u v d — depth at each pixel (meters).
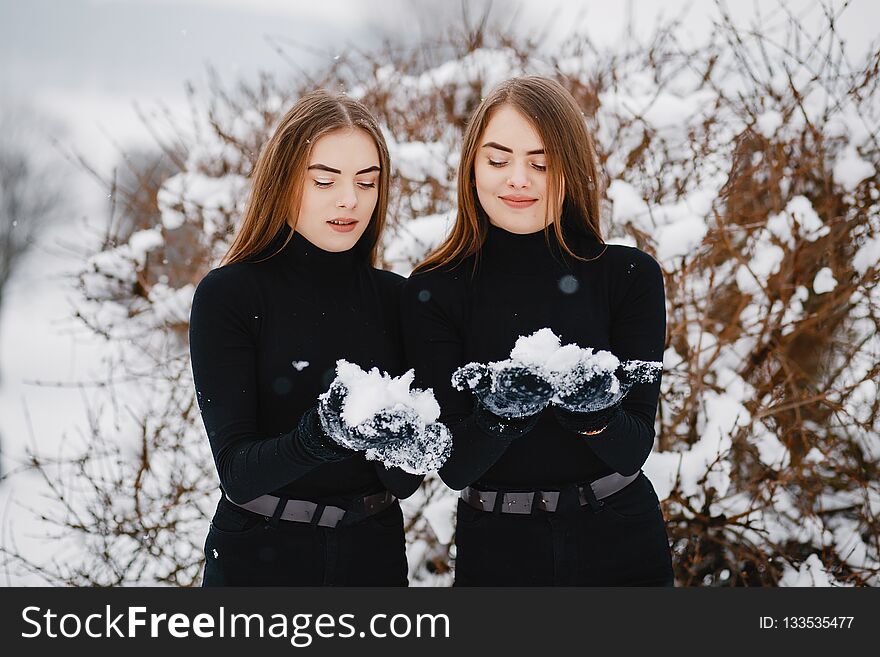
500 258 1.88
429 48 3.44
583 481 1.80
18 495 4.08
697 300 2.96
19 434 5.59
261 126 3.43
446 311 1.85
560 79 3.14
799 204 2.82
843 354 3.08
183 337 3.44
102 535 3.07
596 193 1.89
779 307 2.99
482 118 1.83
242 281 1.77
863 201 2.96
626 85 3.11
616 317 1.85
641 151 2.92
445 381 1.80
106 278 3.44
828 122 2.92
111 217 3.42
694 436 2.90
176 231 3.47
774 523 2.95
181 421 3.26
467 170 1.87
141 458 3.08
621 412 1.67
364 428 1.45
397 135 3.30
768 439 2.87
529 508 1.79
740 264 2.89
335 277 1.86
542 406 1.55
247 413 1.72
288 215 1.83
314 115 1.77
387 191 1.88
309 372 1.78
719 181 2.91
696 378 2.81
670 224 2.72
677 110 2.85
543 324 1.82
